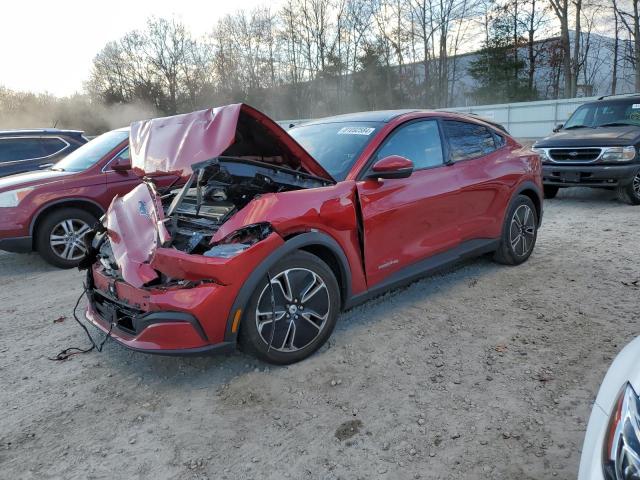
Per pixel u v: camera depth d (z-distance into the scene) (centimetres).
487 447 259
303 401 307
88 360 375
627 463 154
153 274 309
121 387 335
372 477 245
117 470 258
